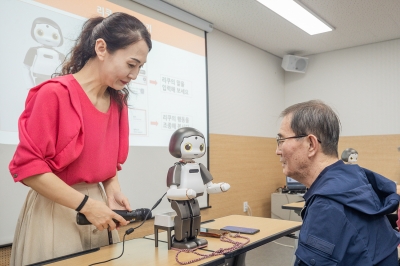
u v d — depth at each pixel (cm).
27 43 194
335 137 93
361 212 78
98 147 112
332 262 75
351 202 78
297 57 415
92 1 229
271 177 410
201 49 316
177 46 291
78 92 106
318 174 93
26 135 94
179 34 294
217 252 111
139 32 108
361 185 83
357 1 284
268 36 364
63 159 100
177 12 286
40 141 95
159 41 274
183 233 118
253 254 300
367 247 77
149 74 263
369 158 384
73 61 114
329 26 333
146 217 118
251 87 388
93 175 112
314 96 427
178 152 132
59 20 209
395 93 371
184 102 293
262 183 393
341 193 79
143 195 254
